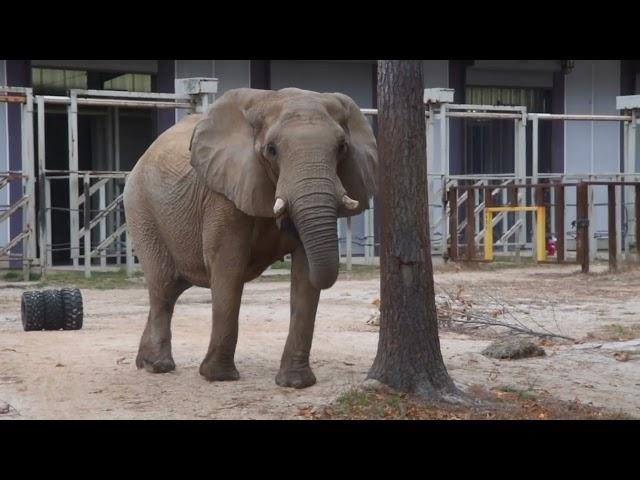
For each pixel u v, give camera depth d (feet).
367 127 30.66
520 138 83.71
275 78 83.35
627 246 80.07
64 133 80.33
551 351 40.01
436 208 81.92
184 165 32.81
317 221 27.09
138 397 30.63
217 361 32.45
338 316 50.57
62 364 36.01
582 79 98.84
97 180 80.89
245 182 29.27
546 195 97.04
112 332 44.75
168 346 34.71
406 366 29.37
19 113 73.51
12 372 34.65
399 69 28.45
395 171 28.84
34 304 45.01
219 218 30.76
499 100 96.22
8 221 72.59
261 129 29.32
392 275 29.32
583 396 31.86
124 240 79.30
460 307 51.16
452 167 91.97
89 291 62.23
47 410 29.12
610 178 94.22
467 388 31.58
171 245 33.53
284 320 49.19
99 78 78.59
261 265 32.32
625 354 38.65
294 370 31.68
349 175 29.58
